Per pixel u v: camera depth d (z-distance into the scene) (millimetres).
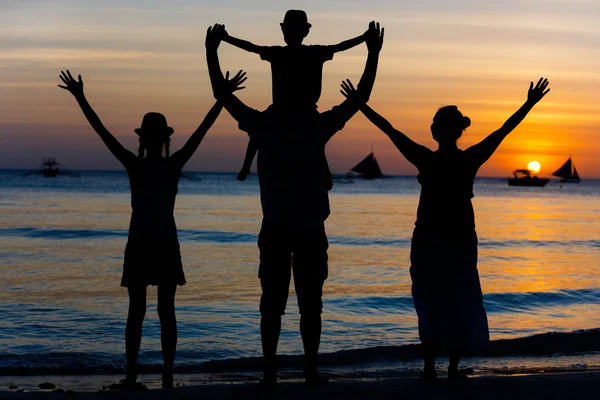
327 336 10125
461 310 4734
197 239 29047
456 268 4723
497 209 63031
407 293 14641
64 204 54812
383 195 97750
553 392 4531
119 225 34688
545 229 38281
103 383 6938
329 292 14773
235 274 17797
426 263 4762
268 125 4500
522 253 25453
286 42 4547
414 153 4727
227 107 4574
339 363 8156
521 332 10695
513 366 7746
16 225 33812
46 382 6879
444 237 4715
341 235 32344
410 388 4609
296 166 4473
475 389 4602
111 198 66562
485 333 4777
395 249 26172
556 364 7875
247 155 4590
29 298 13344
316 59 4492
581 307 13141
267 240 4574
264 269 4602
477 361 8078
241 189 110000
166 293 4922
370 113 4703
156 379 7230
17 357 8219
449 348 4770
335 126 4523
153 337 9578
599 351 8633
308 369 4762
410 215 50094
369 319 11547
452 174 4707
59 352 8688
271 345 4641
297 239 4551
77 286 15195
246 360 8141
